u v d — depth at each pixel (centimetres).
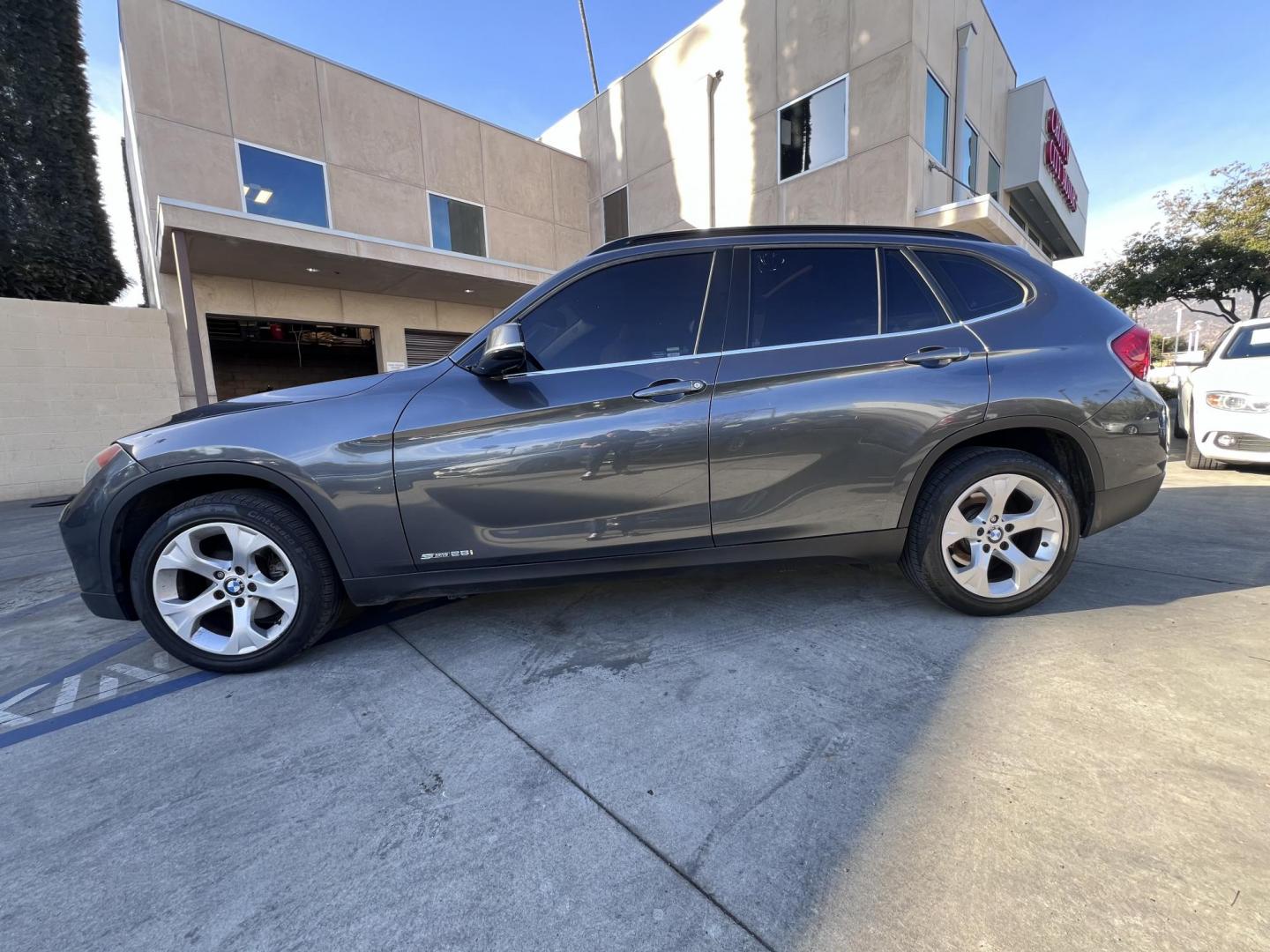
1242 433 540
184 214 718
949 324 238
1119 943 108
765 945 112
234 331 1284
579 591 301
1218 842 130
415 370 235
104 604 229
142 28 830
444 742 181
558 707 197
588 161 1420
